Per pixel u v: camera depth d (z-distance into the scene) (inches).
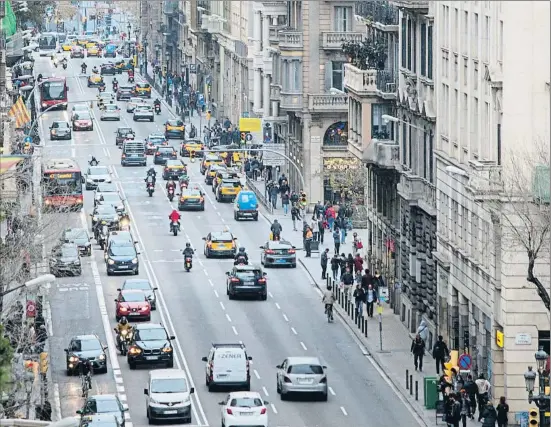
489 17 6491.1
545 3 6161.4
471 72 6781.5
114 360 7234.3
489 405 5969.5
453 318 7047.2
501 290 6245.1
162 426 6166.3
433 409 6382.9
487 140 6599.4
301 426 6166.3
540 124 6195.9
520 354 6205.7
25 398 5826.8
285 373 6560.0
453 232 7027.6
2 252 6254.9
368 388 6781.5
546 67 6176.2
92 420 5703.7
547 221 5974.4
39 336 6422.2
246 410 6018.7
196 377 6953.7
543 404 5620.1
